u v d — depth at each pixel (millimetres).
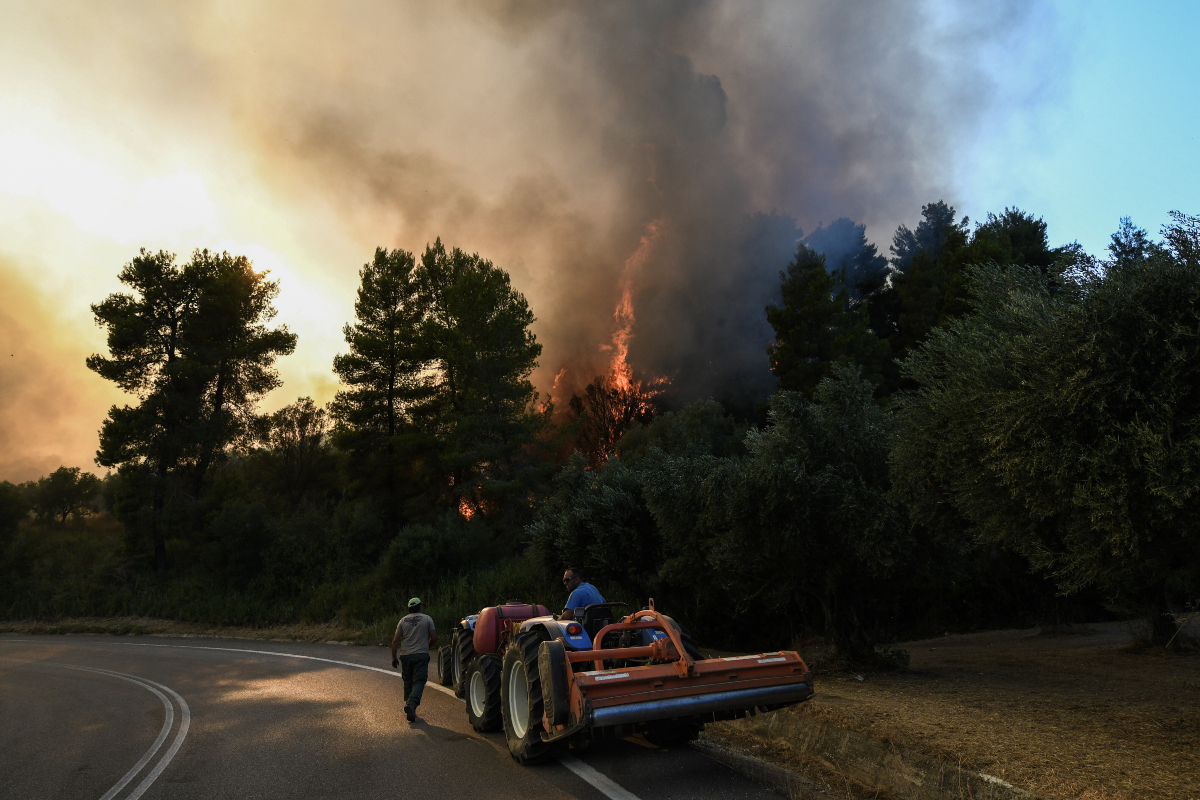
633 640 6852
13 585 31719
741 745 6562
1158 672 9312
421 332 34344
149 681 13508
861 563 10109
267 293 36219
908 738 5730
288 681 12336
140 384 33156
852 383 11195
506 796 5305
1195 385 4910
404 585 24156
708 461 12188
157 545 32562
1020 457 5523
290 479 41344
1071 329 5383
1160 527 5055
